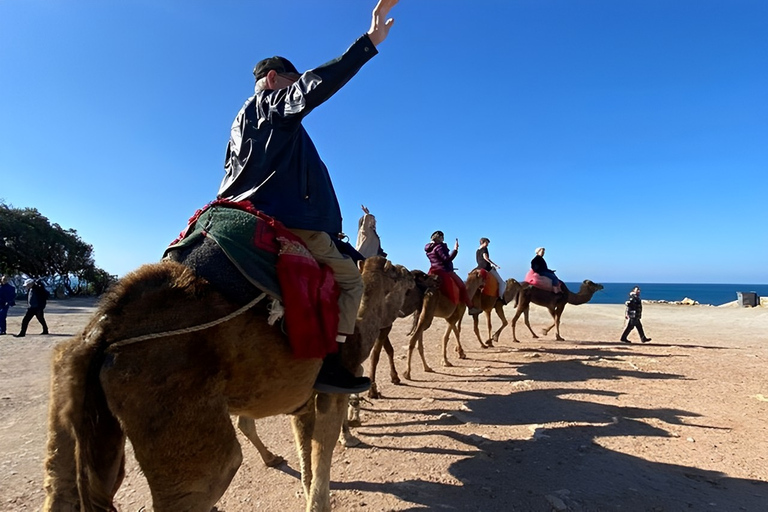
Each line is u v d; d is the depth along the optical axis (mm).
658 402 7516
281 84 3121
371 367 7859
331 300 2918
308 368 2748
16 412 6688
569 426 6270
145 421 2045
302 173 2947
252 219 2629
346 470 4859
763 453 5363
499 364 11016
